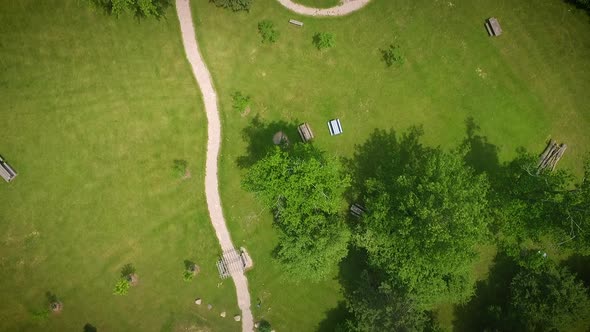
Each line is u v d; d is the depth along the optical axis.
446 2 52.66
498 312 49.94
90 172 49.88
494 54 52.94
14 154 49.12
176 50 50.78
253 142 51.41
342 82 51.97
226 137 51.25
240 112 51.22
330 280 52.31
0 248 48.84
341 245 43.97
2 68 48.94
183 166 50.47
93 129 49.88
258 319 51.50
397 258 44.69
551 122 53.03
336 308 52.25
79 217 49.75
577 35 53.06
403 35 52.34
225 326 51.06
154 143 50.47
